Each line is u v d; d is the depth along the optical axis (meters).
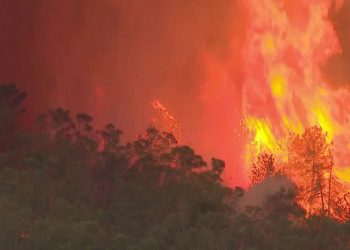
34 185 121.00
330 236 113.31
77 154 129.75
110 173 126.75
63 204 114.44
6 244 107.69
